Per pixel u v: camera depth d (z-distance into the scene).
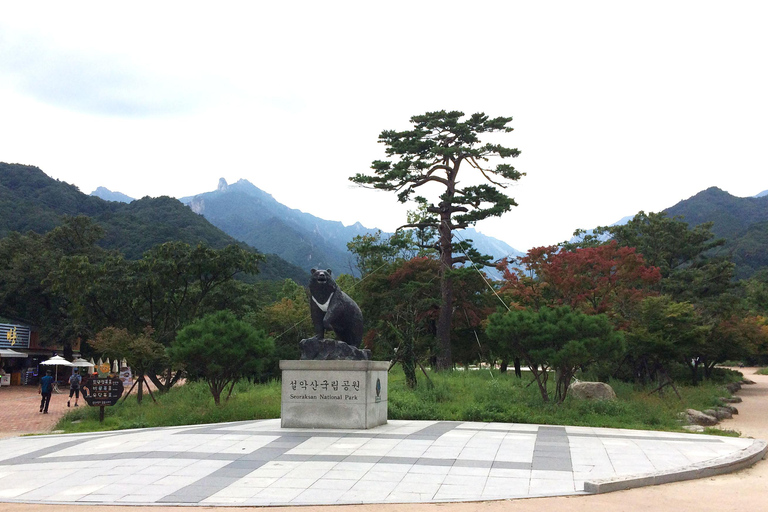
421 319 35.41
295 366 15.28
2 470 11.41
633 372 29.45
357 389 14.97
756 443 13.40
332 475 10.28
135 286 34.22
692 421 19.94
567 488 9.52
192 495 9.27
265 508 8.66
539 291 32.31
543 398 20.03
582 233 51.03
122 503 8.94
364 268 49.53
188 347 19.89
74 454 12.65
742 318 41.91
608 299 30.25
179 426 17.19
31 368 52.50
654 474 10.07
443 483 9.79
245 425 16.03
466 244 35.50
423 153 34.12
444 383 24.58
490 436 13.91
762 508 8.52
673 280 46.28
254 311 38.72
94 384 21.12
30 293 53.28
